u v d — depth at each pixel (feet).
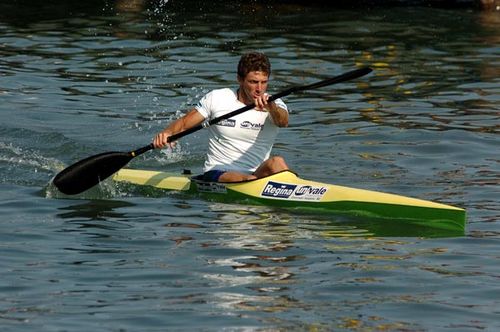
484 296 84.07
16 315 78.95
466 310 81.05
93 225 102.53
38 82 177.68
